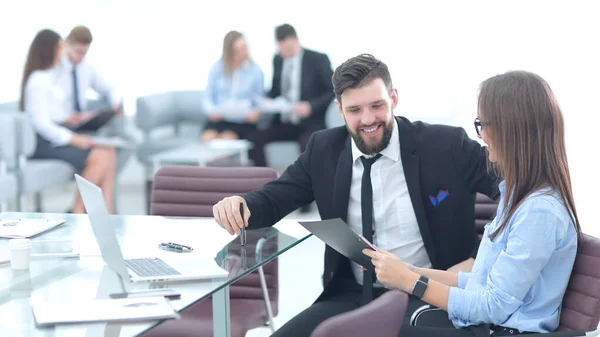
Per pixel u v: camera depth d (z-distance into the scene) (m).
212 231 2.71
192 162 5.94
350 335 1.68
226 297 2.49
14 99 6.88
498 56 6.70
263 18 7.02
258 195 2.74
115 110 6.35
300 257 5.13
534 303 2.17
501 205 2.27
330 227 2.29
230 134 6.54
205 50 7.05
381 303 1.77
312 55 6.47
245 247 2.47
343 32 6.93
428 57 6.77
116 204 6.22
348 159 2.80
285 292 4.36
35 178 5.65
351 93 2.63
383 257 2.29
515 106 2.14
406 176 2.73
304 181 2.88
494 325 2.21
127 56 7.09
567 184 2.16
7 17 6.95
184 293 2.01
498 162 2.22
